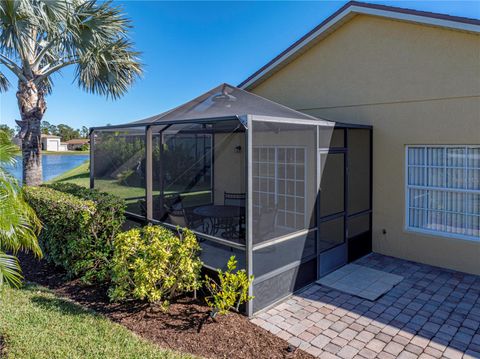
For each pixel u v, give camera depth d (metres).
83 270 6.23
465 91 6.74
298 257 6.12
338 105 8.76
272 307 5.49
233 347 4.24
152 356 3.94
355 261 7.68
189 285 5.18
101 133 9.71
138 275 4.79
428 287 6.26
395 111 7.74
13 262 4.40
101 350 4.03
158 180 9.44
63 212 6.32
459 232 7.07
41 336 4.33
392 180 7.87
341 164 7.52
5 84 11.41
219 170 11.07
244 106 7.26
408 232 7.68
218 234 7.23
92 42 9.48
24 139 10.14
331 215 7.02
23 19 8.12
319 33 8.69
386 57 7.83
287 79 9.88
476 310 5.39
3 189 4.39
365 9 7.79
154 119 8.15
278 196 7.71
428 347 4.41
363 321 5.05
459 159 7.00
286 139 7.62
